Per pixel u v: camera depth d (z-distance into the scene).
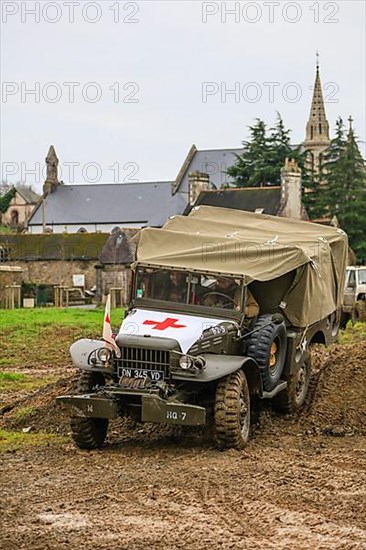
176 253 12.56
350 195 76.06
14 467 10.54
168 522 8.11
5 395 16.98
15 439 12.33
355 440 12.16
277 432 12.55
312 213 76.06
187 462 10.67
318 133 102.00
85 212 89.56
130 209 88.19
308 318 12.97
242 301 12.11
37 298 51.25
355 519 8.16
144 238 12.94
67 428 12.94
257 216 15.02
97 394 11.15
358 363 14.63
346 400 13.39
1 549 7.37
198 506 8.64
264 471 10.08
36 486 9.53
